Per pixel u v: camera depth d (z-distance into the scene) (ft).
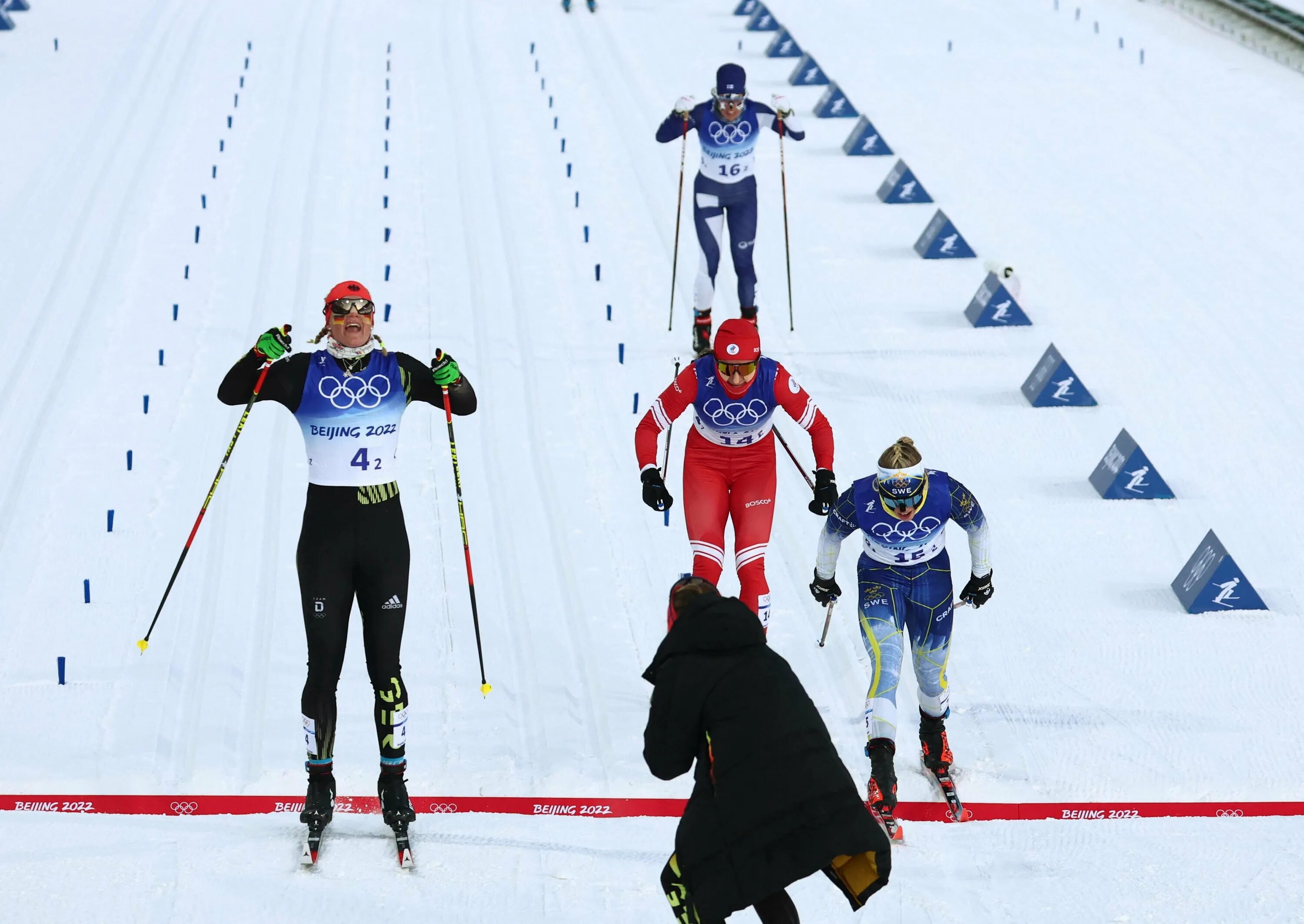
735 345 69.31
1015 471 99.86
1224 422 107.34
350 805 63.10
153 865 57.36
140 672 74.13
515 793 64.90
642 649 78.33
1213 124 177.78
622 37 211.41
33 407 103.81
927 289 131.34
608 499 94.48
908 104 184.85
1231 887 57.72
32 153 155.43
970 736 71.05
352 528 58.13
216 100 176.14
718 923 45.73
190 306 121.60
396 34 207.72
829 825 44.52
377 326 118.32
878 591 64.95
